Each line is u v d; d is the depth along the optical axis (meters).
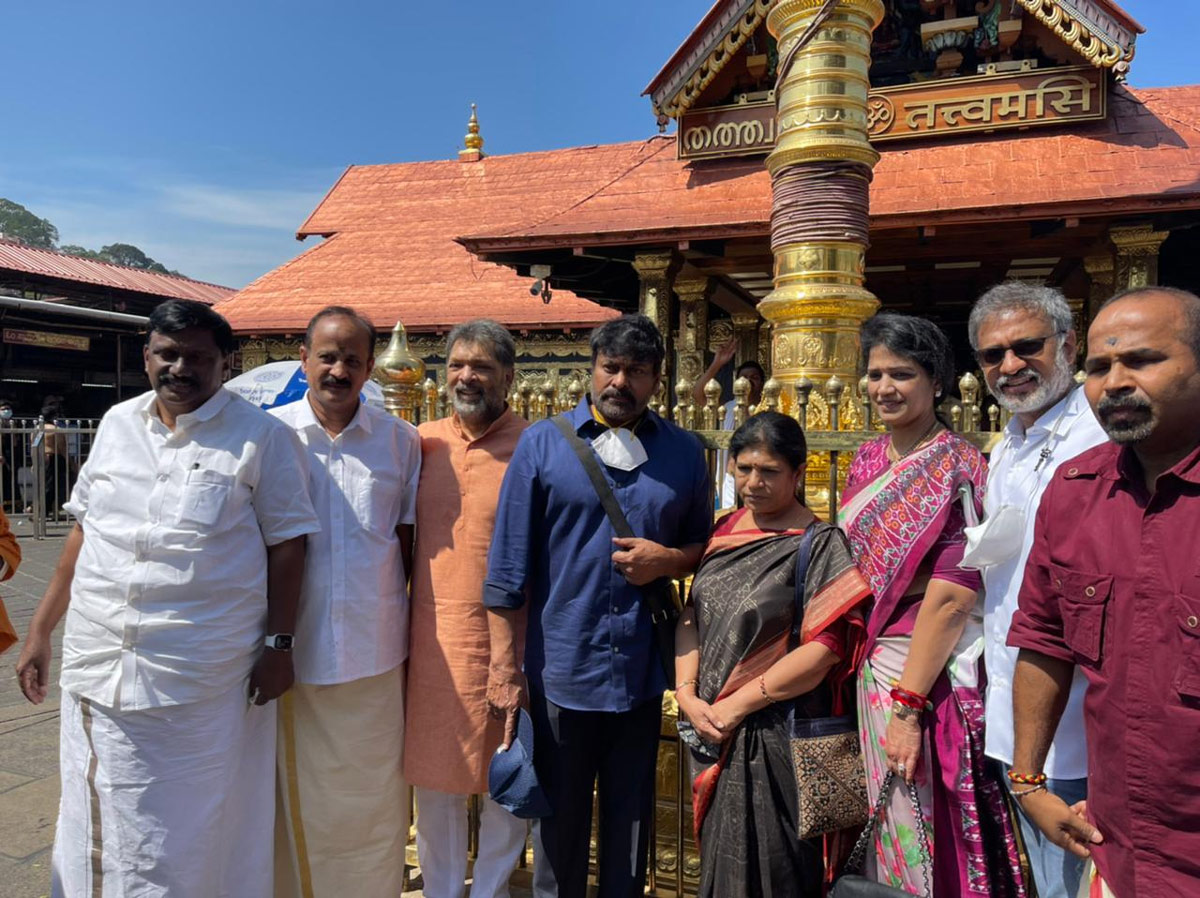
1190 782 1.52
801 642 2.28
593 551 2.48
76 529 2.71
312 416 2.72
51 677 5.58
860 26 3.55
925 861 2.15
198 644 2.37
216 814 2.44
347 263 13.57
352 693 2.68
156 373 2.37
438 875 2.85
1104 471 1.74
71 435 13.48
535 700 2.57
